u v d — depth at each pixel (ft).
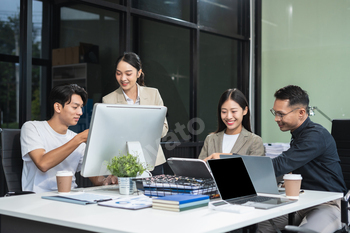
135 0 13.57
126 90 9.68
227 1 16.88
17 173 7.60
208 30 15.90
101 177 7.57
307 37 15.75
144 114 6.59
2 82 13.19
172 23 14.70
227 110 8.50
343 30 14.83
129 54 9.46
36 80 12.61
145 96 9.97
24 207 5.11
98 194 6.14
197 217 4.48
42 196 5.87
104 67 13.02
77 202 5.36
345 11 14.76
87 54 12.75
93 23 12.83
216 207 4.92
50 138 7.59
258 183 6.39
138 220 4.32
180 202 4.81
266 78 16.96
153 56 14.21
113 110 6.15
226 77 16.85
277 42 16.62
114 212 4.76
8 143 7.59
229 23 16.94
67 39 12.57
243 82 17.49
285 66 16.39
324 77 15.30
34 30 12.31
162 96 14.39
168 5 14.67
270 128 16.83
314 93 15.56
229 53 17.01
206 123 15.87
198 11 15.52
